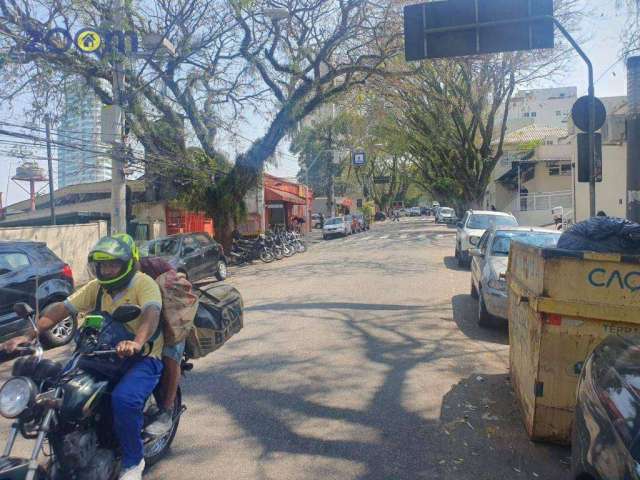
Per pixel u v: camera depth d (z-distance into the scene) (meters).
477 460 4.50
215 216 22.95
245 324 9.69
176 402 4.72
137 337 3.51
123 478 3.44
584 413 3.19
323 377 6.64
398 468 4.37
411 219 88.00
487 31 9.19
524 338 5.19
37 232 14.84
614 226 5.02
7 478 2.92
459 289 13.40
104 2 16.05
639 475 2.33
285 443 4.83
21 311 3.54
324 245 32.72
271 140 22.39
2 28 14.66
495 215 19.50
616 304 4.35
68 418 3.26
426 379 6.54
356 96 23.12
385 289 13.48
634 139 8.54
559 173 39.84
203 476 4.26
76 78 16.89
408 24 9.41
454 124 35.81
